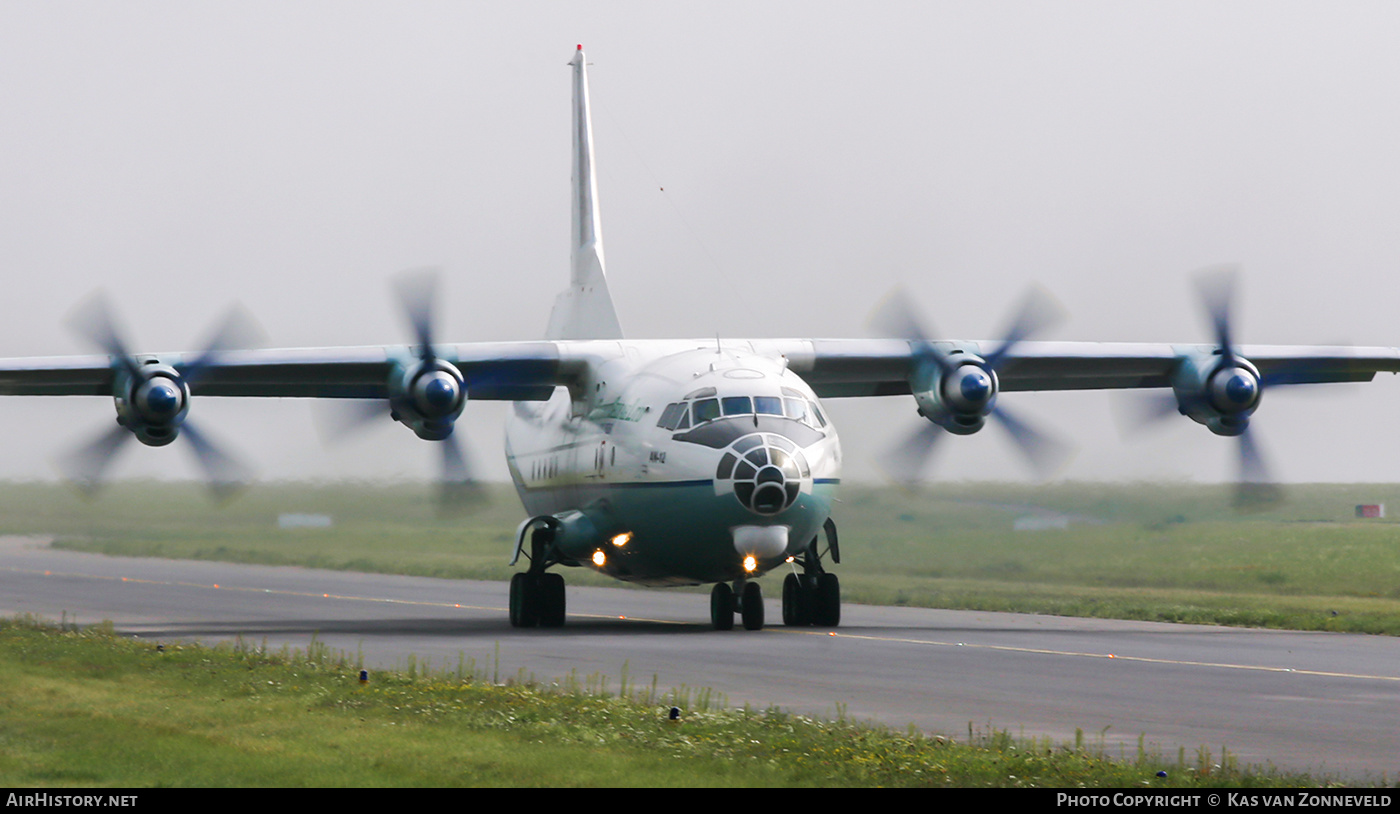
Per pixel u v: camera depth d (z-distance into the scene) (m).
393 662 65.94
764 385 84.50
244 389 95.62
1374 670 66.06
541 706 50.22
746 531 81.00
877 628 90.19
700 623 94.88
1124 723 49.28
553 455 98.44
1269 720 50.12
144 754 41.03
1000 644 78.00
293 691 54.22
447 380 88.25
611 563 92.56
